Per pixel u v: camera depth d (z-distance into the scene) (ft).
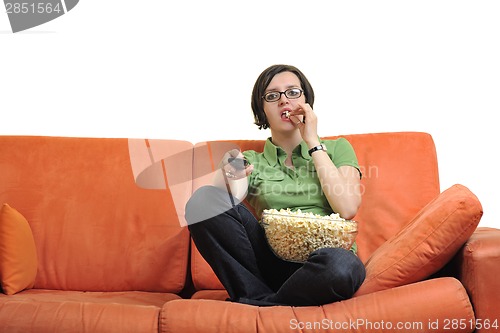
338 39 8.96
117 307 5.63
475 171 8.73
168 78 9.05
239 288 5.91
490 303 5.24
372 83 8.89
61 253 7.40
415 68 8.87
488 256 5.27
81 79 9.04
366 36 8.95
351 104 8.89
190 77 9.04
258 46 9.03
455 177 8.74
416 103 8.85
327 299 5.43
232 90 9.01
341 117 8.89
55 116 8.98
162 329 5.37
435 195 7.45
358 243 7.30
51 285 7.34
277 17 9.04
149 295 7.02
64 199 7.56
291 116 6.90
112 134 8.98
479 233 5.82
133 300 6.57
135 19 9.10
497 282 5.25
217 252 5.93
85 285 7.34
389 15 8.95
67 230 7.46
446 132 8.80
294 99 6.97
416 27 8.91
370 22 8.95
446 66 8.85
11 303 5.77
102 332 5.44
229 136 8.95
